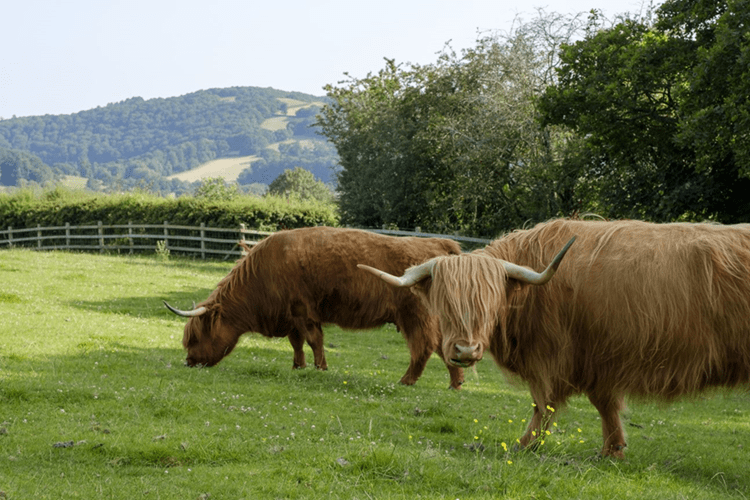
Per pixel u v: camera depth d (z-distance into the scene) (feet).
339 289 34.42
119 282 70.23
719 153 59.93
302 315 35.60
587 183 86.63
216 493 17.12
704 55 58.29
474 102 107.86
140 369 33.50
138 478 18.11
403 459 19.62
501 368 21.72
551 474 18.57
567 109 73.46
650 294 19.11
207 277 81.05
